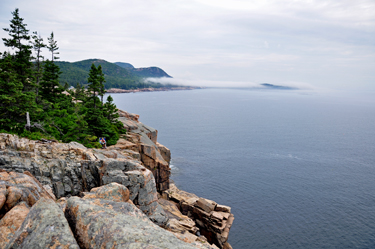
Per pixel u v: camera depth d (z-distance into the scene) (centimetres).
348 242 6109
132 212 909
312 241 6088
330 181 10056
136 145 5169
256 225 6631
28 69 5244
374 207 7975
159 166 5628
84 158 2811
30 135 3472
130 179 2512
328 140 18250
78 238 628
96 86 5434
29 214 645
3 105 3769
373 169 11831
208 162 11812
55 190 2495
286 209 7600
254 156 13262
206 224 5084
